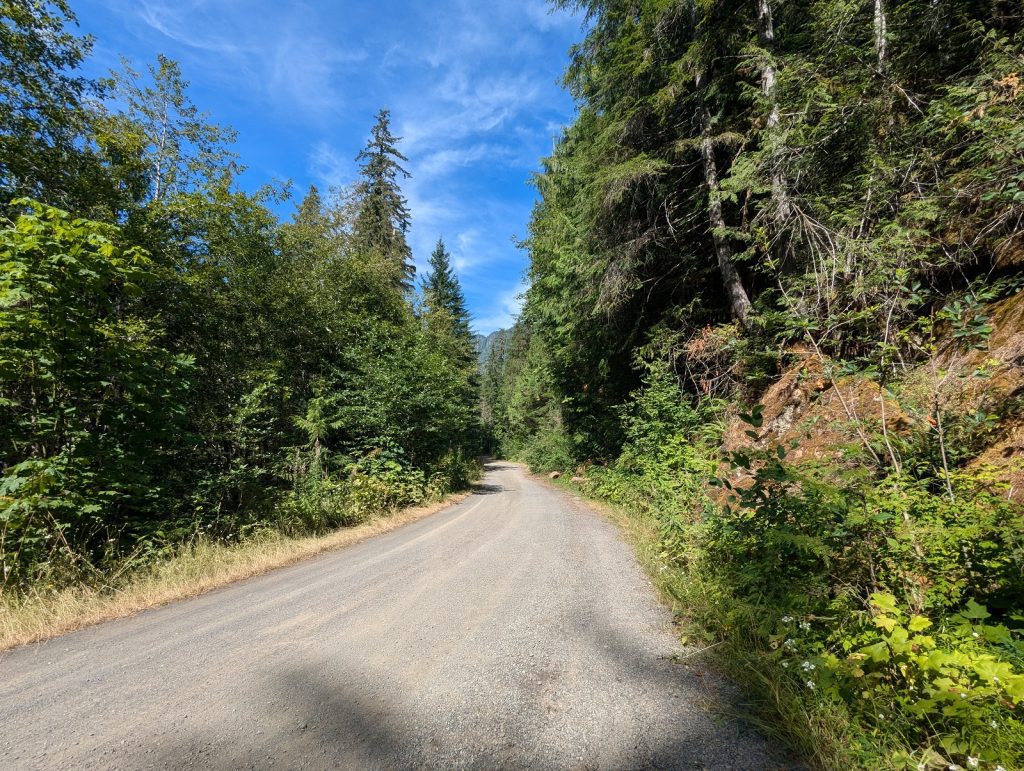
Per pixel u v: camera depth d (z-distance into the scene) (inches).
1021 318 174.1
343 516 389.7
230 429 344.8
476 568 227.1
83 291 217.6
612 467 611.5
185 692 108.2
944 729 80.4
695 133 418.6
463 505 556.4
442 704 101.4
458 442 906.7
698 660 119.9
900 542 120.3
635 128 415.5
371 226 979.9
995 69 186.9
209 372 481.7
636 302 521.7
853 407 176.7
